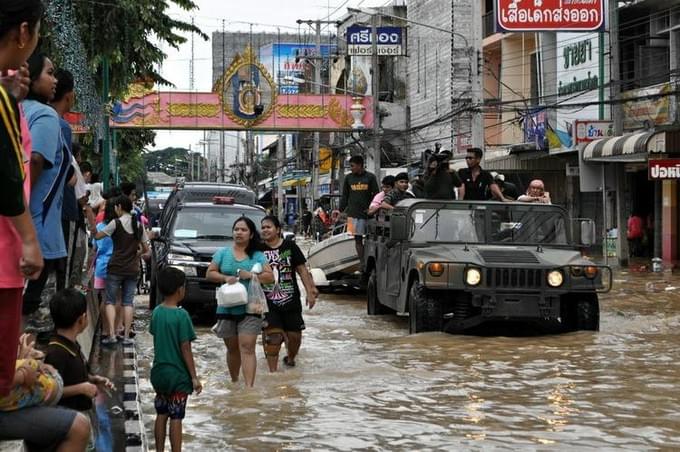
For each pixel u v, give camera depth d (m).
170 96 52.75
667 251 37.53
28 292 8.55
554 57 44.69
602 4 36.09
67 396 7.10
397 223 18.97
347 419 11.18
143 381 13.76
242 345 13.21
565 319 18.73
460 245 18.88
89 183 17.72
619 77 37.38
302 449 9.84
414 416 11.31
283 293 14.55
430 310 17.89
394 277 20.12
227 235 21.45
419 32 58.41
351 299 26.55
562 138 40.91
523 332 18.33
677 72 34.50
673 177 32.72
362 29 50.50
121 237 16.12
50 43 20.17
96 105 28.48
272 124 54.19
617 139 35.50
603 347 16.44
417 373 14.12
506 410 11.57
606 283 29.05
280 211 83.12
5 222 5.41
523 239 19.11
